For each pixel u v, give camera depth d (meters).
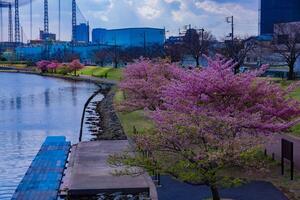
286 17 140.62
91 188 19.41
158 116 15.70
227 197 17.00
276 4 141.00
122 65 159.88
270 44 90.56
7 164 28.00
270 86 21.05
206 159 13.96
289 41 81.81
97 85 108.81
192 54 103.38
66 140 35.31
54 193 19.62
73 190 19.34
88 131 41.41
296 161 22.00
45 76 156.38
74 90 95.56
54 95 84.06
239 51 93.44
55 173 23.16
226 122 15.47
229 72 20.38
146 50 158.62
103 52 178.25
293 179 19.28
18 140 37.09
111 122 42.19
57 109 61.22
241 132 17.19
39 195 19.38
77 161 24.86
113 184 19.81
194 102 19.27
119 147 28.94
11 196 21.19
